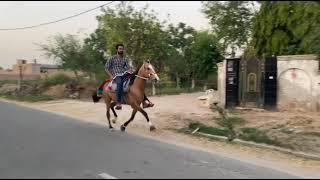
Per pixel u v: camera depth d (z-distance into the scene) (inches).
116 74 574.2
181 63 1704.0
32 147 425.1
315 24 817.5
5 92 1535.4
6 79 1839.3
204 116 722.8
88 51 1577.3
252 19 954.1
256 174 350.0
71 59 1525.6
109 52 1312.7
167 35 1473.9
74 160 364.8
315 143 521.0
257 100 840.3
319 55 772.6
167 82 1590.8
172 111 793.6
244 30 1003.3
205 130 603.8
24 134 514.3
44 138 485.4
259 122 661.3
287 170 383.2
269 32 911.0
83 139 486.6
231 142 530.0
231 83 876.0
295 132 578.2
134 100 557.6
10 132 530.6
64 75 1518.2
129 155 396.8
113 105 605.9
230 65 878.4
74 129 579.5
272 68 824.3
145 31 1301.7
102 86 614.9
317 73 776.3
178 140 528.1
